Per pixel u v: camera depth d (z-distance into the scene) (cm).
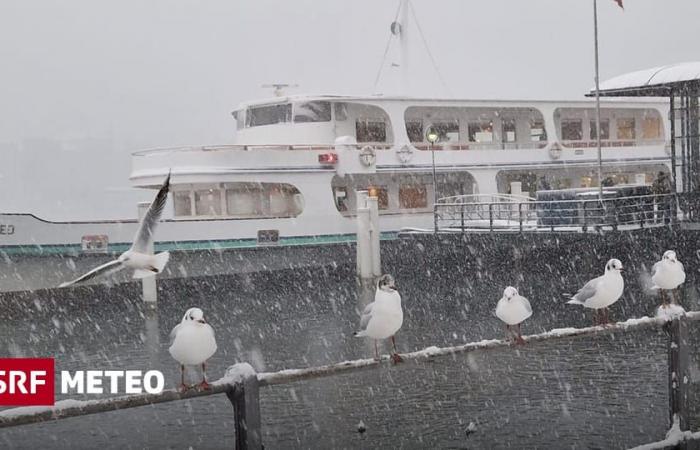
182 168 3012
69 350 2236
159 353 2144
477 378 1697
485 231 2995
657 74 2828
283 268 3095
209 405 1597
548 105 3653
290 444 1323
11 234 2736
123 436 1410
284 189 3145
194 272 2947
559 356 1861
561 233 2725
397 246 3366
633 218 2756
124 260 590
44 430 1448
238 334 2355
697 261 2717
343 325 2441
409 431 1367
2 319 2791
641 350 1888
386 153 3303
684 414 878
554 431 1335
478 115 3688
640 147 3919
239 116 3647
